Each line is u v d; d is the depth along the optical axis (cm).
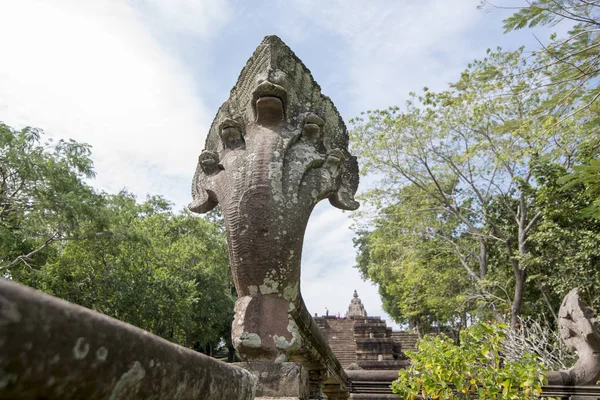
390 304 2794
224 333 2244
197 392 65
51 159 1099
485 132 1284
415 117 1387
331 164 237
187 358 63
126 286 1277
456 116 1305
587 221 1001
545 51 661
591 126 668
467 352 322
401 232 1596
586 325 526
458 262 1509
